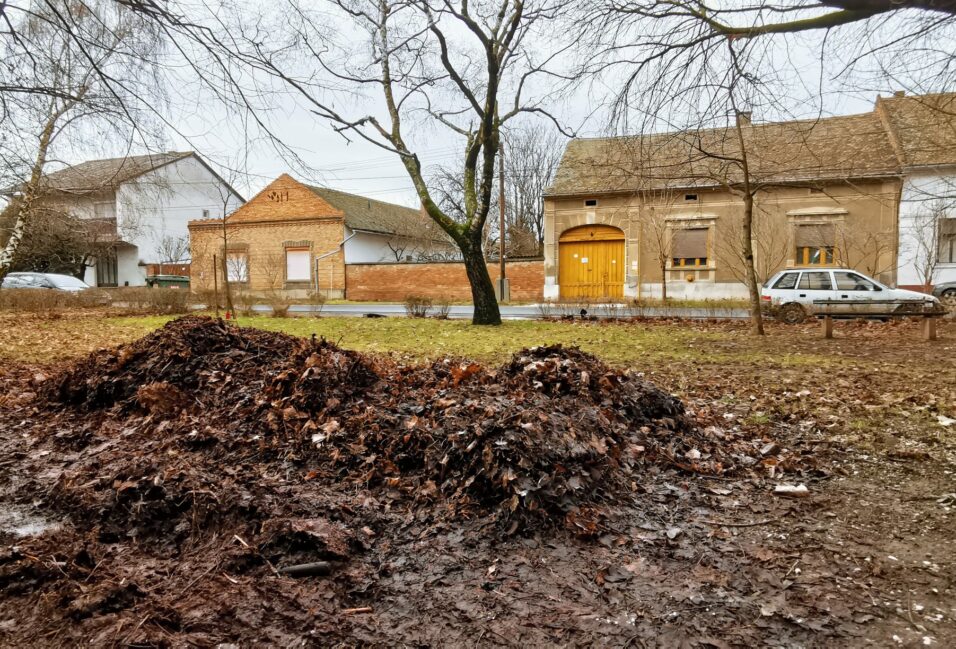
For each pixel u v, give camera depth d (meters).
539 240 45.34
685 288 24.03
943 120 7.41
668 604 2.55
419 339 11.50
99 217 16.19
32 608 2.38
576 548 3.04
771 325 15.32
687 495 3.75
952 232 21.09
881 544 3.10
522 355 5.54
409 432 3.98
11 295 19.67
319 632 2.30
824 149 22.34
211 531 3.11
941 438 4.74
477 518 3.30
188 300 21.98
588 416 4.30
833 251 21.67
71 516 3.37
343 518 3.24
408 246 41.12
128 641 2.13
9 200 11.79
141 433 4.66
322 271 32.97
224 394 5.05
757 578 2.77
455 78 13.91
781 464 4.27
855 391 6.43
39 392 5.85
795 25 4.91
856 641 2.30
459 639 2.30
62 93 5.12
